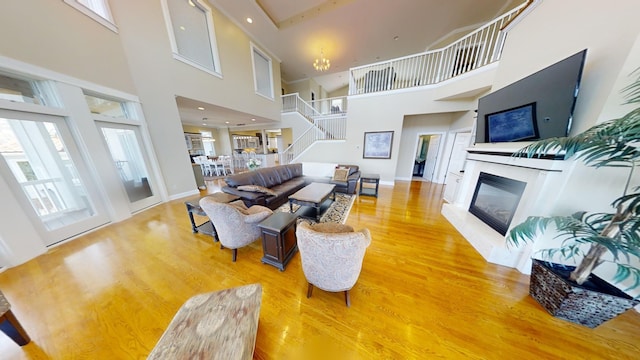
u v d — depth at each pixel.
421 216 3.13
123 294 1.59
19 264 1.97
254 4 4.54
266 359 1.13
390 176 5.27
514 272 1.81
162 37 3.64
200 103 4.61
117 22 3.02
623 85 1.27
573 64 1.43
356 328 1.30
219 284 1.70
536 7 1.94
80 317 1.38
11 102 2.05
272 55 6.73
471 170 2.88
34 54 2.18
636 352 1.13
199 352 0.86
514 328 1.29
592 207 1.46
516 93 1.97
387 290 1.61
